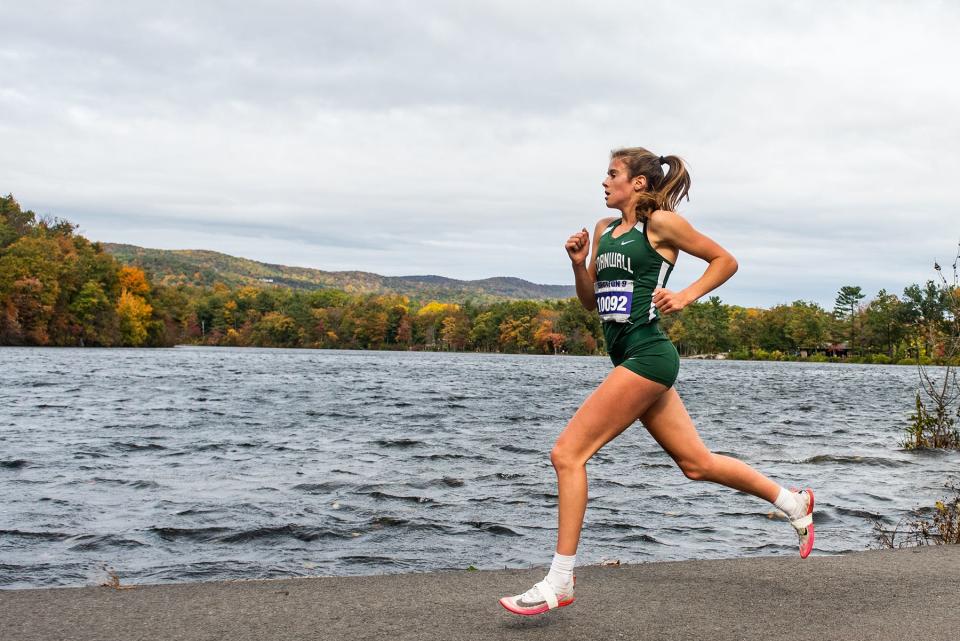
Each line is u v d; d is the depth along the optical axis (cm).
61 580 535
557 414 2050
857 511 794
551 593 349
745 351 15488
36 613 367
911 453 1277
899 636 329
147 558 598
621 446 1278
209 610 373
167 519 727
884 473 1059
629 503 831
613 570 462
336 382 3609
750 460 1184
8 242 9931
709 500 848
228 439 1363
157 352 9312
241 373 4375
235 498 834
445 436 1469
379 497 850
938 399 1371
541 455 1211
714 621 352
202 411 1945
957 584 416
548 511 789
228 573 558
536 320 17088
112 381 3250
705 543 662
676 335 15850
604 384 367
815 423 1912
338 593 407
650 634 335
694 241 361
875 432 1681
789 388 4059
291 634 336
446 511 783
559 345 16512
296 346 19050
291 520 728
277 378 3891
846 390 3925
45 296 9069
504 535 687
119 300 10488
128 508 776
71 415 1783
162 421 1677
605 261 378
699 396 3141
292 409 2058
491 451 1253
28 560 584
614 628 343
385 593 408
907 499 865
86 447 1230
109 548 625
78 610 372
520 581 437
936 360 1364
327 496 853
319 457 1155
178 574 554
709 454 391
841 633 334
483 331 18050
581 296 417
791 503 406
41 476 960
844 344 14162
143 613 368
